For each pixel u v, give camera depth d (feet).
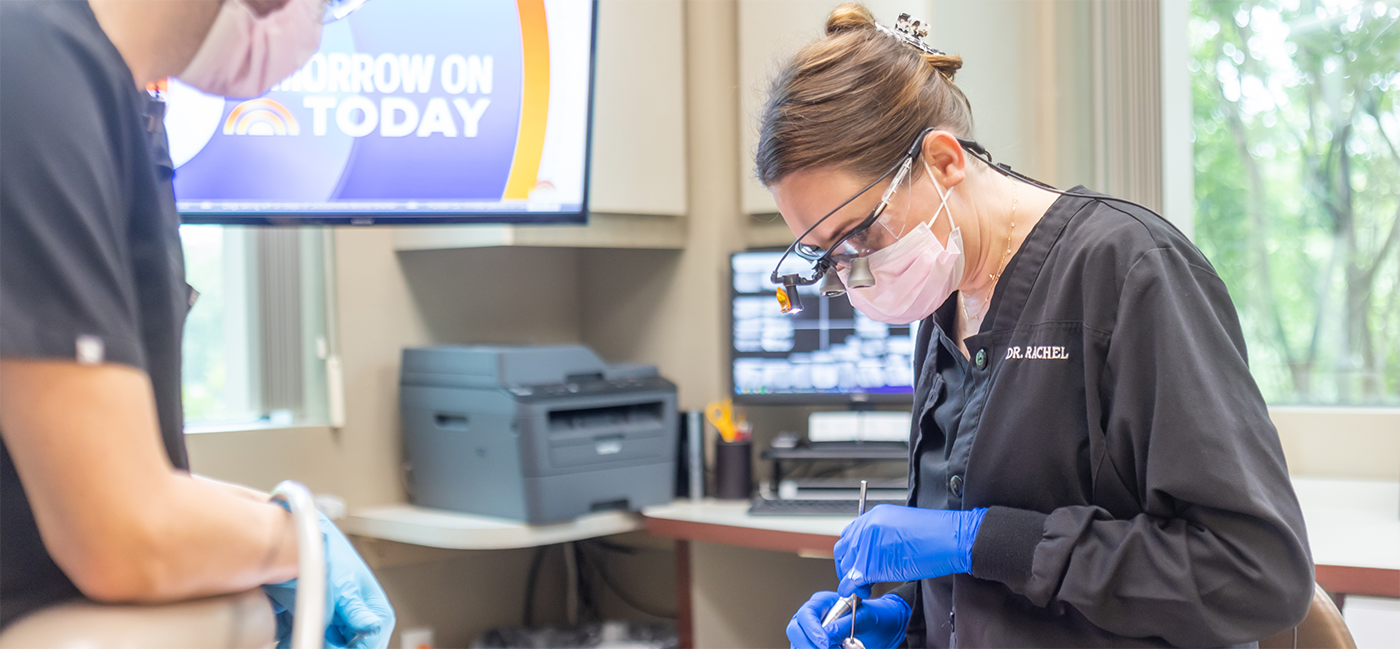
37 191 1.78
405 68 6.05
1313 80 6.91
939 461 3.73
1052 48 7.47
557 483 6.49
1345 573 4.86
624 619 8.70
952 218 3.40
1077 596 2.83
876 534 3.40
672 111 7.56
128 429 1.85
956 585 3.39
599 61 7.16
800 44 3.87
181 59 2.24
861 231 3.44
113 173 1.95
